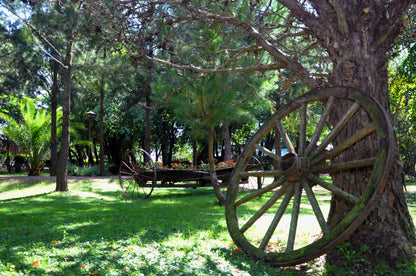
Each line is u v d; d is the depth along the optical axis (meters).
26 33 12.23
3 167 32.59
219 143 34.56
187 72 8.05
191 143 32.44
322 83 5.75
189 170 14.29
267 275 4.46
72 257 5.04
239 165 5.90
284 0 5.73
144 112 29.38
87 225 7.64
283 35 7.37
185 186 15.00
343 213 5.02
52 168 24.09
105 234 6.71
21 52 15.62
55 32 9.95
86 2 7.72
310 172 5.05
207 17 6.88
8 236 6.34
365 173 4.89
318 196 15.63
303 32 7.06
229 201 5.80
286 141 5.51
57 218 8.61
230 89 7.20
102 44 8.52
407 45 9.85
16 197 14.31
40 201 12.17
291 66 6.04
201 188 18.38
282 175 5.29
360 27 5.08
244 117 7.28
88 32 8.98
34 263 4.57
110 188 17.80
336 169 4.74
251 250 5.09
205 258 5.10
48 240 6.13
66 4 8.70
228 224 5.64
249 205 11.95
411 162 25.94
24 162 32.09
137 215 9.25
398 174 4.97
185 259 5.02
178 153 43.09
